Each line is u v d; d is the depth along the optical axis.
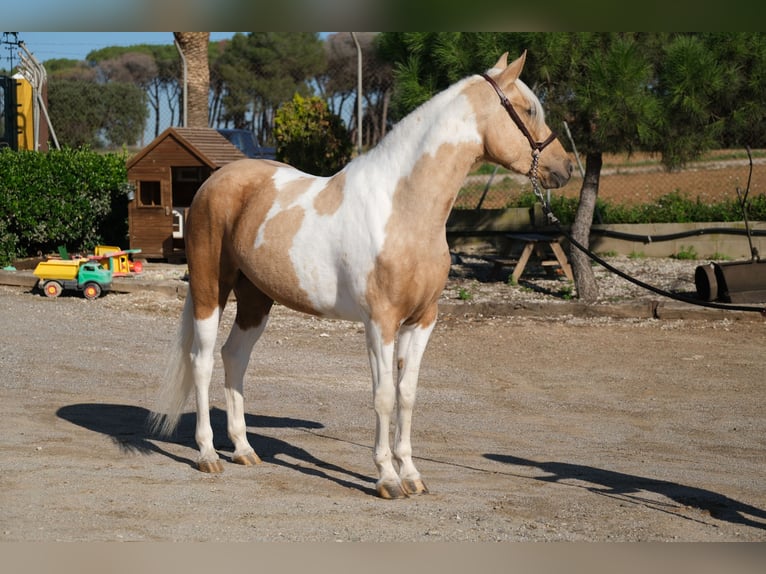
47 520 4.69
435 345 10.35
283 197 5.57
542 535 4.71
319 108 16.98
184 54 19.89
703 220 16.41
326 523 4.80
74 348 9.73
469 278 14.34
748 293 11.86
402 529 4.73
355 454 6.37
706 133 11.52
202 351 5.91
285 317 11.77
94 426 6.82
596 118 11.15
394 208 5.15
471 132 5.18
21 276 13.38
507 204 18.02
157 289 12.88
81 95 32.12
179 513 4.89
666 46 11.39
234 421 6.06
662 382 8.80
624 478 5.93
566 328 11.17
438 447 6.66
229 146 16.11
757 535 4.85
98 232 16.17
